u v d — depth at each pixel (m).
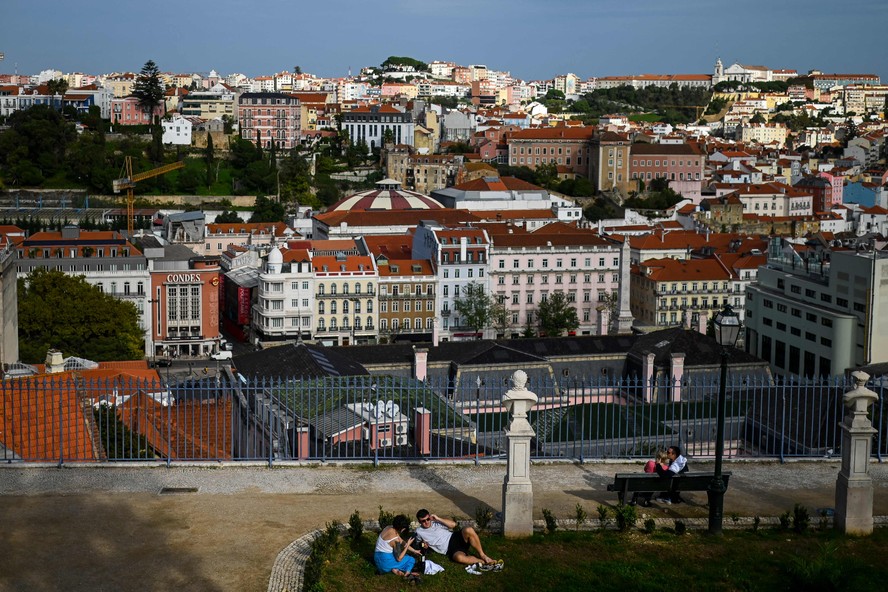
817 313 187.25
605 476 67.62
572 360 145.25
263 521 57.59
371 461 68.56
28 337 185.50
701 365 143.12
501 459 69.88
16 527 55.88
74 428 80.06
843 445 58.06
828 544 54.28
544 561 53.06
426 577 50.84
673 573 52.12
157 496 61.28
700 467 70.44
